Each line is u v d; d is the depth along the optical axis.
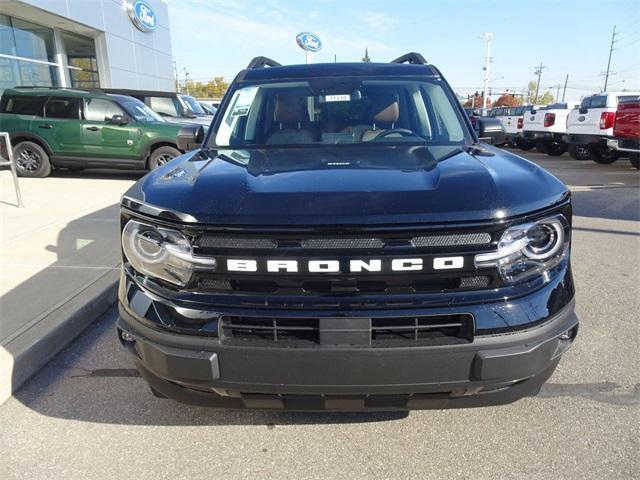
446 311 1.83
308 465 2.25
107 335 3.60
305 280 1.84
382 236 1.79
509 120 18.67
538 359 1.91
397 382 1.87
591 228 6.36
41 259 4.78
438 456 2.29
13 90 10.30
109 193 8.44
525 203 1.88
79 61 18.92
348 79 3.42
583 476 2.15
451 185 1.94
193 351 1.91
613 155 13.51
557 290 1.96
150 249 1.98
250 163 2.40
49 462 2.30
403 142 2.96
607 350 3.21
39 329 3.30
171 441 2.43
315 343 1.87
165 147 9.99
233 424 2.55
